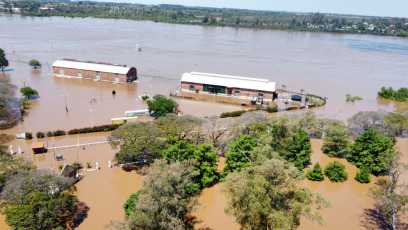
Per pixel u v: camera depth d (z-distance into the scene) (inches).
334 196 1892.2
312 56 7795.3
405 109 3745.1
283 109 3590.1
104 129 2711.6
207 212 1681.8
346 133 2491.4
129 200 1619.1
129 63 5634.8
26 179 1471.5
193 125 2281.0
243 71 5561.0
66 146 2381.9
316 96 4143.7
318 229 1573.6
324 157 2428.6
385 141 2258.9
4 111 3046.3
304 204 1238.3
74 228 1503.4
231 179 1334.9
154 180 1222.3
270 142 2070.6
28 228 1306.6
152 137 2116.1
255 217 1235.9
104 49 6865.2
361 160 2256.4
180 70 5349.4
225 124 2447.1
